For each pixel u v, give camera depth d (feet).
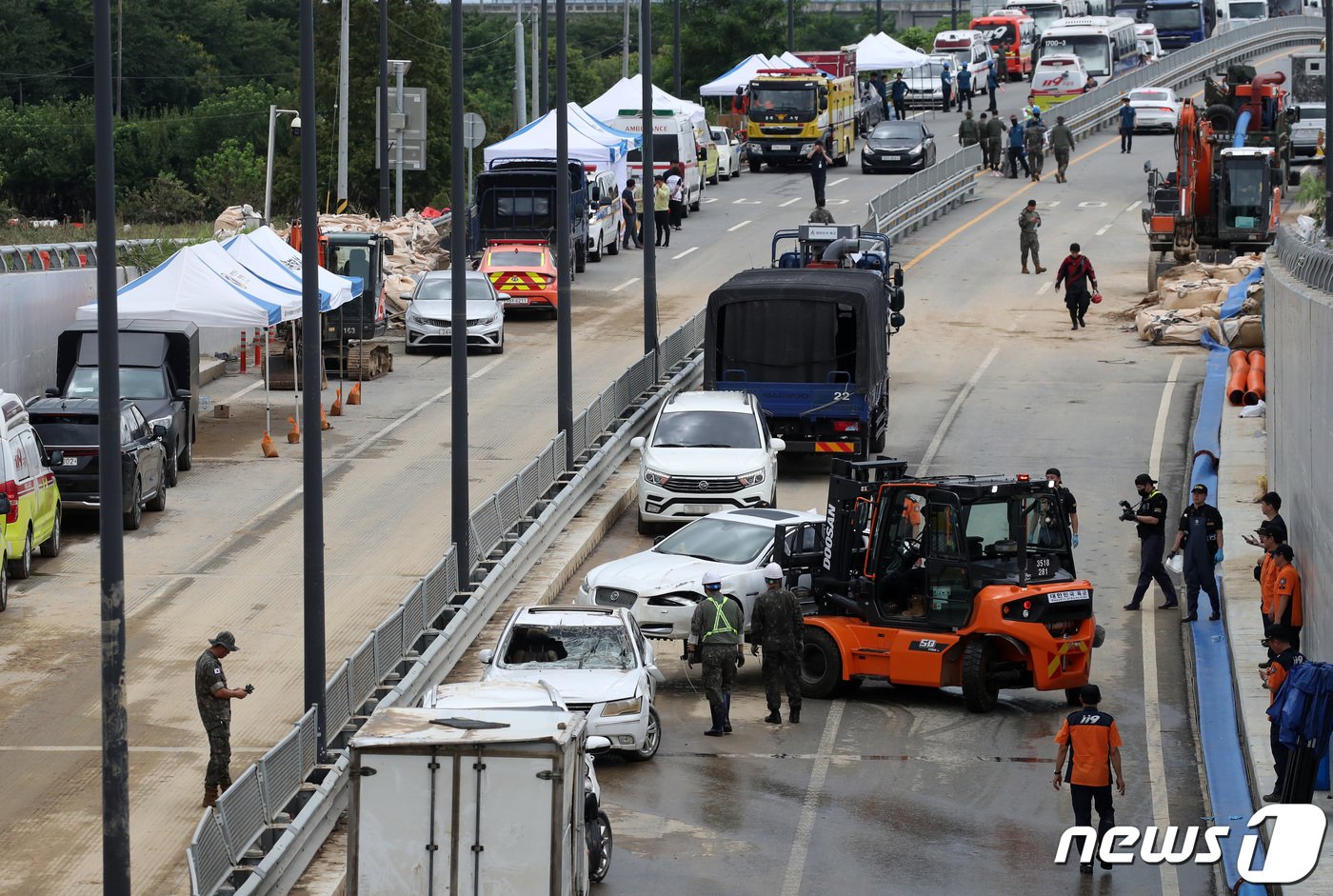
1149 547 261.03
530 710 145.48
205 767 195.52
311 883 162.50
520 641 205.57
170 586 265.34
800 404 333.62
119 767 138.72
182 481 334.85
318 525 184.85
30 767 195.31
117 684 138.41
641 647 207.82
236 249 392.47
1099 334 468.34
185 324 356.79
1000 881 167.63
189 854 138.21
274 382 428.97
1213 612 253.03
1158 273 513.86
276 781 167.12
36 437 276.82
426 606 227.40
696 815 185.06
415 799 131.13
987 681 222.07
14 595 260.21
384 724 136.56
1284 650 186.19
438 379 433.48
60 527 287.69
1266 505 213.87
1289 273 284.82
